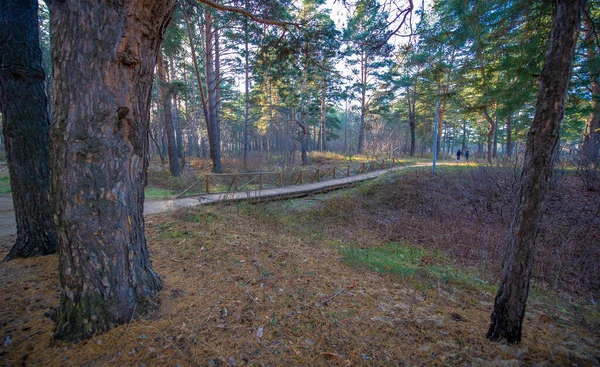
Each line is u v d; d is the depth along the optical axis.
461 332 2.59
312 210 9.36
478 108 8.66
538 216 2.29
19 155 3.84
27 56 3.75
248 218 7.21
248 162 18.62
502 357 2.22
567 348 2.44
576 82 7.53
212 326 2.42
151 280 2.79
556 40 2.12
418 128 33.47
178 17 12.06
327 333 2.45
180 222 5.98
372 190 12.03
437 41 5.34
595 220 6.92
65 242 2.23
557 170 8.94
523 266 2.35
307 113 24.39
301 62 6.36
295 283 3.43
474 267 5.70
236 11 4.75
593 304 4.08
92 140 2.17
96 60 2.12
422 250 6.61
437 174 13.16
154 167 19.00
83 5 2.06
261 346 2.23
